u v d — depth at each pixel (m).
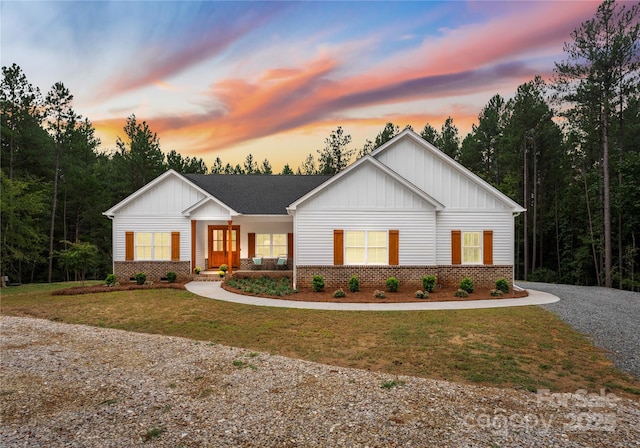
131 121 35.72
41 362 7.04
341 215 15.88
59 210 30.36
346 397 5.39
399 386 5.79
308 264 15.84
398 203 15.96
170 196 18.98
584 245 29.64
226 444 4.13
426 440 4.21
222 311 11.82
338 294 13.98
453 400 5.31
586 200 28.19
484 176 38.78
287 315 11.20
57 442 4.20
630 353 7.66
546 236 34.31
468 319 10.58
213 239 20.97
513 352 7.68
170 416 4.84
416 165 16.67
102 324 10.47
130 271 18.83
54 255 26.19
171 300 13.70
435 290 15.35
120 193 36.34
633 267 25.58
